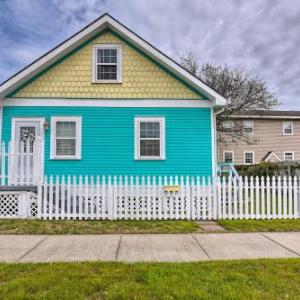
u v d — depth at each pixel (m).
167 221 9.81
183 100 13.51
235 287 4.48
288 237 7.79
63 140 13.26
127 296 4.16
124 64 13.57
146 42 13.14
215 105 13.09
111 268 5.28
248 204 10.34
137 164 13.31
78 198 10.18
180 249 6.65
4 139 13.02
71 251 6.46
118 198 10.16
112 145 13.30
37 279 4.72
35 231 8.35
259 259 5.87
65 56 13.46
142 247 6.79
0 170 12.31
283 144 34.03
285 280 4.76
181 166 13.35
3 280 4.76
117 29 13.20
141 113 13.44
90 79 13.43
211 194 10.28
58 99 13.28
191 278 4.80
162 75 13.59
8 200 10.22
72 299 4.08
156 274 4.95
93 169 13.19
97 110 13.38
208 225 9.30
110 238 7.61
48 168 13.09
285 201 10.16
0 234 8.02
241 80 32.56
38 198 9.97
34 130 13.16
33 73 13.12
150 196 10.21
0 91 12.59
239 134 32.88
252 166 27.58
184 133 13.44
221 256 6.16
